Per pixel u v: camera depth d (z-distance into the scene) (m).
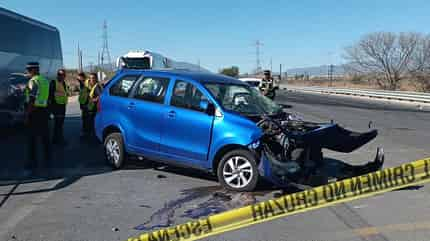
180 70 7.93
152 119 7.36
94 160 8.81
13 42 12.15
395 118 18.50
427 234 4.75
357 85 61.25
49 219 5.20
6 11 11.80
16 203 5.84
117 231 4.82
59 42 16.67
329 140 6.21
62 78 10.95
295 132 6.29
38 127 8.23
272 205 3.40
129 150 7.73
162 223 5.09
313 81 80.06
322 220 5.17
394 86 54.50
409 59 54.22
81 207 5.68
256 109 7.07
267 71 14.23
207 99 6.83
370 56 57.22
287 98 35.28
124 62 30.81
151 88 7.61
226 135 6.48
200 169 6.88
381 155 6.82
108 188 6.65
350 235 4.71
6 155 9.36
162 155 7.25
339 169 6.80
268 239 4.59
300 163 6.19
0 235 4.68
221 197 6.19
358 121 16.81
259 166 6.12
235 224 3.40
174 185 6.85
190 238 3.44
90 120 11.70
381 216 5.33
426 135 12.93
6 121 11.92
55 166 8.22
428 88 48.31
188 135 6.89
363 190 3.46
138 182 7.03
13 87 12.08
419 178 3.46
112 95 8.12
